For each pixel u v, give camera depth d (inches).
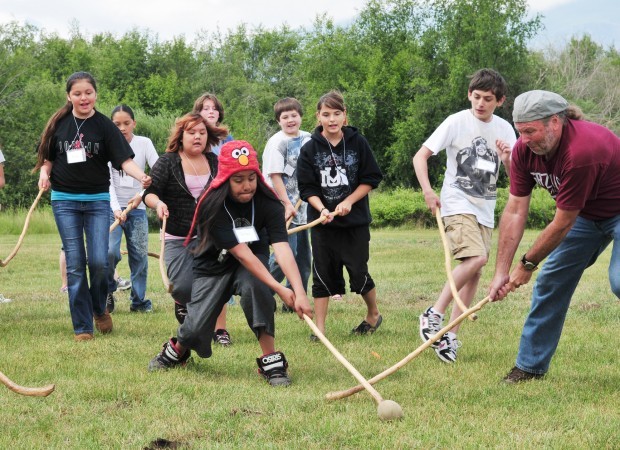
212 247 197.8
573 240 187.2
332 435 153.9
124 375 202.8
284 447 146.6
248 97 2135.8
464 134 239.0
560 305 194.7
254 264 193.0
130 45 2214.6
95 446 147.8
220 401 177.8
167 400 178.7
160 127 1450.5
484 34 1574.8
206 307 201.0
